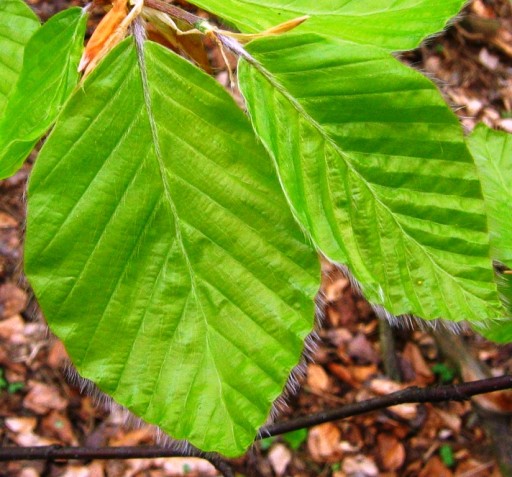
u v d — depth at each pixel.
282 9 0.17
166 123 0.16
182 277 0.17
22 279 0.18
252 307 0.17
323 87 0.16
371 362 0.67
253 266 0.17
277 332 0.17
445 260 0.16
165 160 0.16
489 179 0.20
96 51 0.16
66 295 0.16
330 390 0.65
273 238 0.17
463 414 0.66
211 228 0.17
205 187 0.16
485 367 0.47
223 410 0.16
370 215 0.16
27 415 0.58
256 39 0.16
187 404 0.16
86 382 0.17
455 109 0.18
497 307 0.16
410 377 0.66
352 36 0.17
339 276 0.70
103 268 0.16
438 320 0.17
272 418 0.17
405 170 0.16
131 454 0.26
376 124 0.16
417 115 0.16
